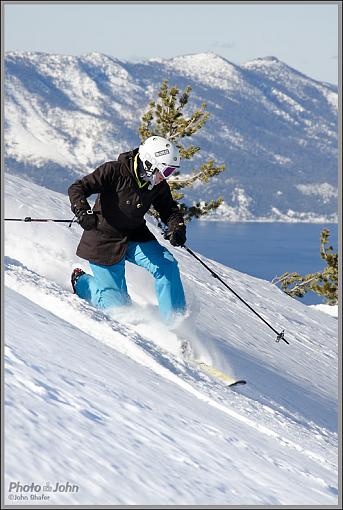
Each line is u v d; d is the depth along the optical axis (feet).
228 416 47.16
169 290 59.21
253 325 108.88
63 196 125.59
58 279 68.18
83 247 59.21
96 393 35.58
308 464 43.83
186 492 28.66
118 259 58.54
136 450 30.71
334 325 151.64
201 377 54.60
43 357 37.17
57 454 26.55
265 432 47.96
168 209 59.98
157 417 36.96
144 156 55.88
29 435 26.94
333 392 84.79
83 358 41.24
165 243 140.05
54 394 32.45
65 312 53.62
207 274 135.85
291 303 153.38
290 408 63.36
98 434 30.32
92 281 60.18
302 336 122.83
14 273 57.77
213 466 33.27
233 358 72.28
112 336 52.39
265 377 71.77
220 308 108.47
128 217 57.62
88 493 24.90
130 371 44.73
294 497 33.55
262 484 33.88
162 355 54.44
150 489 27.32
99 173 55.98
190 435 36.86
